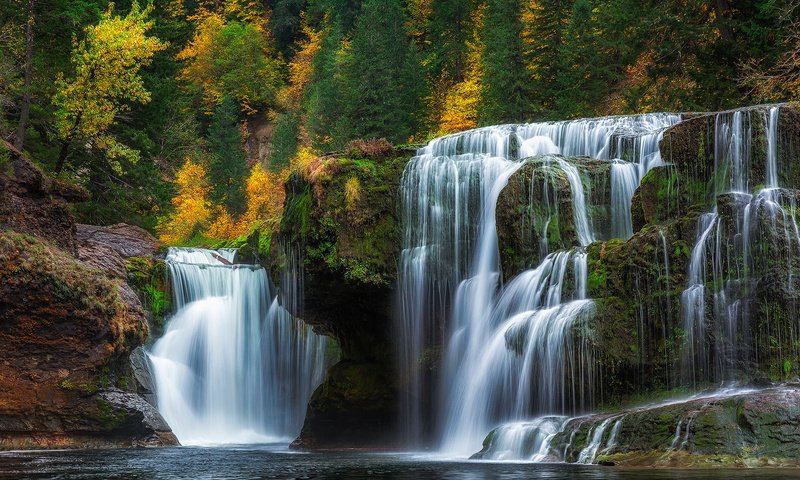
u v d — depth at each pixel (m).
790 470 10.55
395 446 21.81
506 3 46.56
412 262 21.39
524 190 19.19
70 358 20.77
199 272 29.05
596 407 15.52
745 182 16.20
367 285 21.30
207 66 89.69
